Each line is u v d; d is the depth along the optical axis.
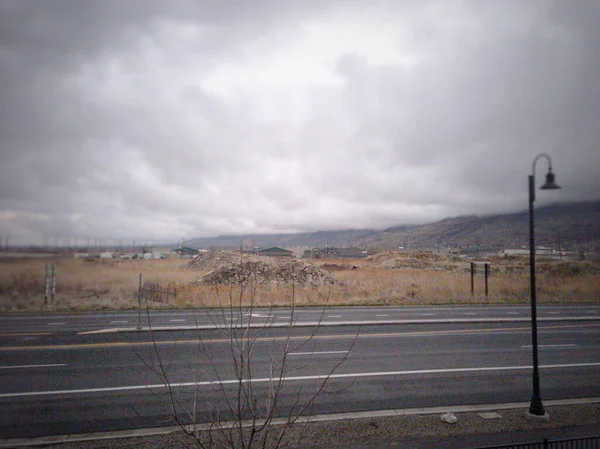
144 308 21.41
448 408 8.28
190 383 9.54
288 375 10.27
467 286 30.20
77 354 11.98
